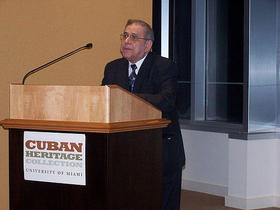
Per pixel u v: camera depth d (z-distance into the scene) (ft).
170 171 10.12
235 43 21.58
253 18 17.88
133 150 7.29
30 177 7.24
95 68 11.59
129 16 12.17
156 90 9.61
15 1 10.31
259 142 16.69
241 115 21.53
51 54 10.85
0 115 10.19
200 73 21.91
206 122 21.18
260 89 17.81
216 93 22.22
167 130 9.99
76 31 11.23
